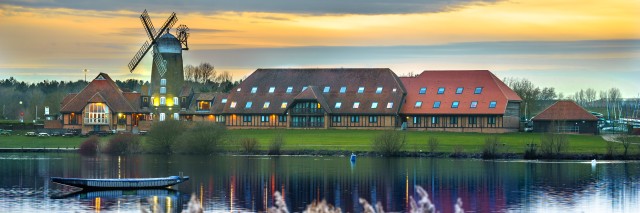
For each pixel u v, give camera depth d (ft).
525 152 451.53
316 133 540.93
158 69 609.01
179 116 603.26
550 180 367.66
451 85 580.71
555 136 466.29
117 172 393.50
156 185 346.13
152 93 609.01
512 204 314.14
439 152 459.73
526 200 321.73
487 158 451.94
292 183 359.25
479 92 570.05
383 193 335.67
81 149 487.20
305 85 593.83
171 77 609.42
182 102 608.19
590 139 508.53
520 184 357.41
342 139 513.04
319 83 594.24
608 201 319.88
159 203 314.35
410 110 570.05
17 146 514.68
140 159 450.71
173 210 300.61
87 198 325.83
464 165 419.74
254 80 604.08
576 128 553.64
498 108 555.28
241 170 398.83
